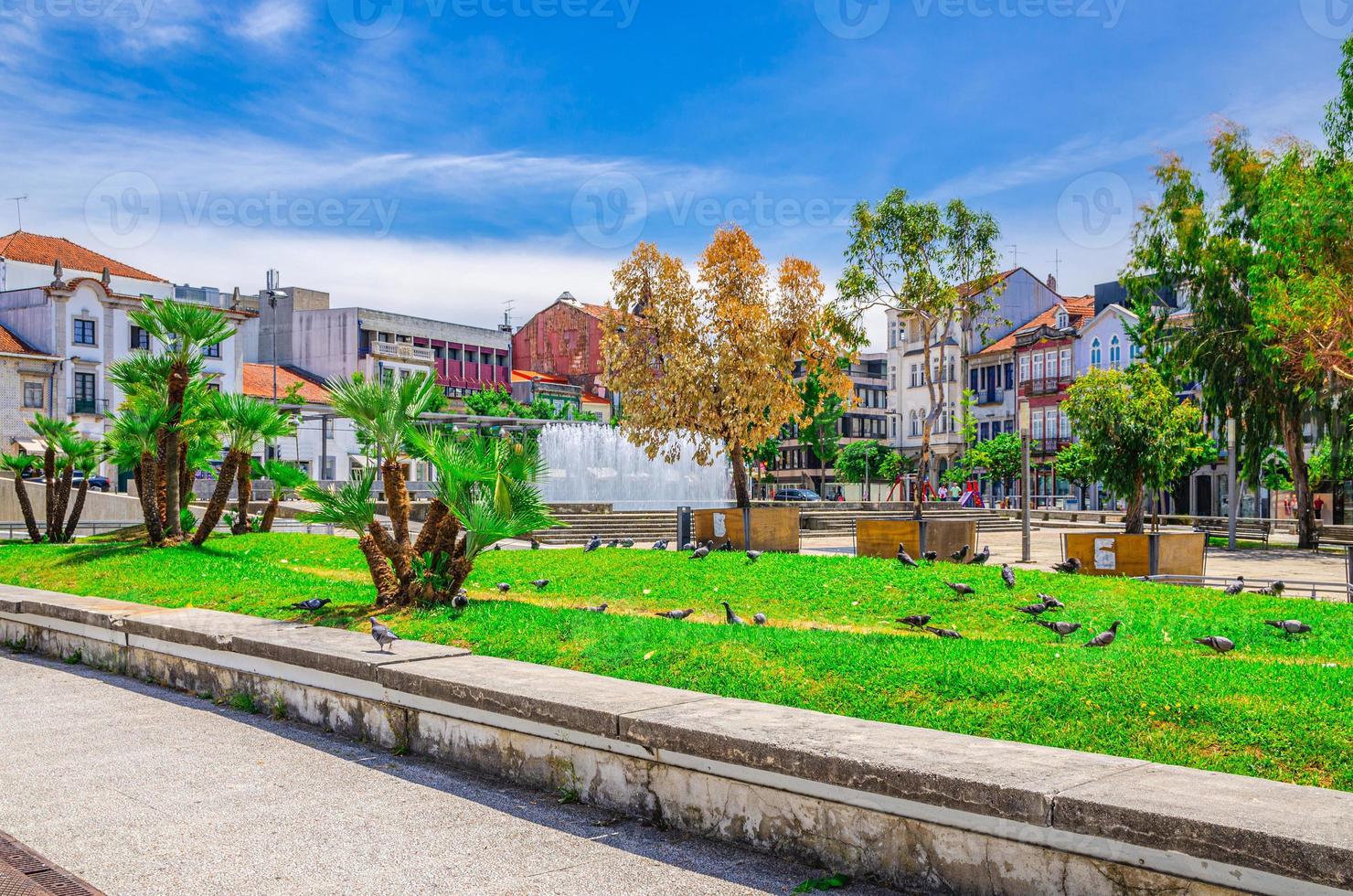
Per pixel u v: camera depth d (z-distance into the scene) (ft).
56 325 177.68
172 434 60.54
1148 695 19.44
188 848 16.47
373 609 34.09
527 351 287.48
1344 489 135.44
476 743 20.98
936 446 223.92
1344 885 10.93
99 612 33.81
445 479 34.14
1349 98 86.63
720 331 88.99
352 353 230.68
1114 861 12.71
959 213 96.99
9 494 114.11
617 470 138.82
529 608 33.19
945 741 16.19
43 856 16.17
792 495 217.56
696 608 38.78
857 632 33.06
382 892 14.69
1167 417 93.56
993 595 37.88
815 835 15.67
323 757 22.21
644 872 15.39
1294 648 27.99
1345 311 75.77
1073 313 199.82
